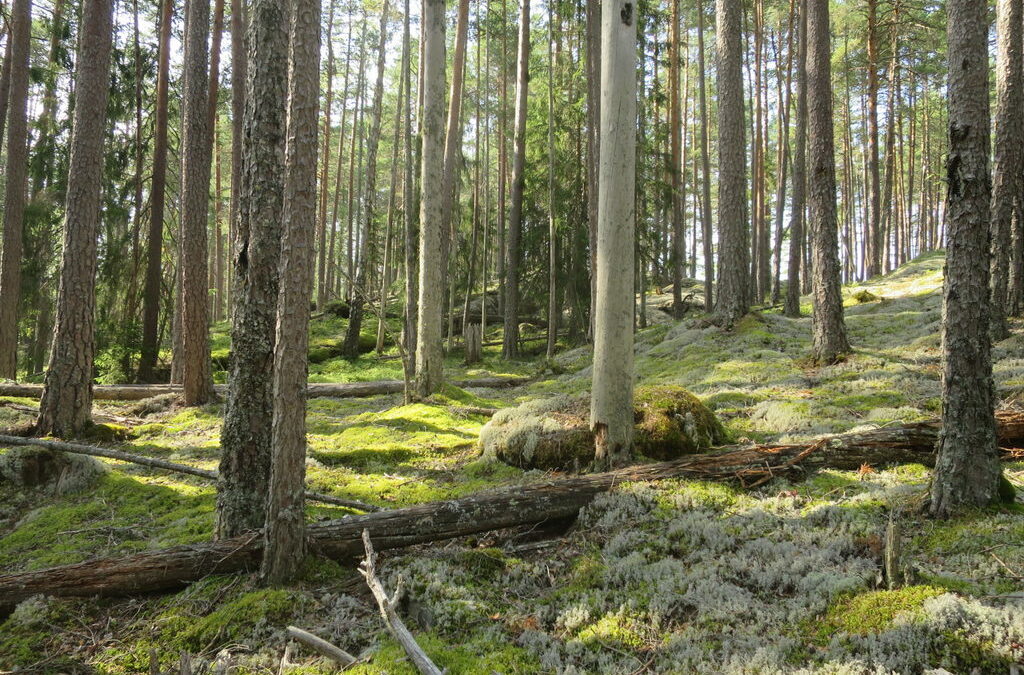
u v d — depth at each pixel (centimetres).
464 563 486
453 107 1543
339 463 842
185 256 1215
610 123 675
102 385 1404
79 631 436
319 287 2852
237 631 415
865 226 3136
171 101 1780
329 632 407
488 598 448
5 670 394
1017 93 1001
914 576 371
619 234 670
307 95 455
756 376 1068
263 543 488
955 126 454
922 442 606
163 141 1501
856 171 3784
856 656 323
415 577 462
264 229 522
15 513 701
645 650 368
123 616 454
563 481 580
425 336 1218
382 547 512
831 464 600
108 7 974
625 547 492
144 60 1697
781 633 359
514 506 546
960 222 460
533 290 2255
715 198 4128
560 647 379
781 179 2428
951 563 405
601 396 677
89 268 962
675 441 702
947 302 471
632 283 681
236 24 1374
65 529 624
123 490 736
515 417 843
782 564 426
